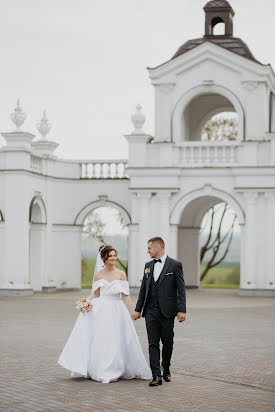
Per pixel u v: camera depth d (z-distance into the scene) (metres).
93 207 36.66
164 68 33.94
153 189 33.28
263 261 32.38
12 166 32.53
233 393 10.69
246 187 32.25
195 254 37.94
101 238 54.56
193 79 33.75
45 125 35.91
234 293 34.66
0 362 13.35
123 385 11.30
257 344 15.98
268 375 12.18
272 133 32.16
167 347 11.62
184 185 33.28
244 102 33.12
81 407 9.69
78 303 11.91
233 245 80.31
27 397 10.30
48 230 35.47
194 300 29.69
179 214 33.25
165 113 34.03
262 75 32.84
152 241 11.70
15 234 32.47
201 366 13.06
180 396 10.45
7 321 20.55
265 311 24.38
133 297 31.06
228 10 34.97
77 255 36.69
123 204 36.41
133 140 33.78
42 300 29.14
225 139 52.41
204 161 33.16
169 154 33.41
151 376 11.93
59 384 11.34
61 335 17.33
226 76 33.34
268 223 32.22
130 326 11.99
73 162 36.78
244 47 34.16
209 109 37.19
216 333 18.02
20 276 32.38
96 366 11.66
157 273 11.59
